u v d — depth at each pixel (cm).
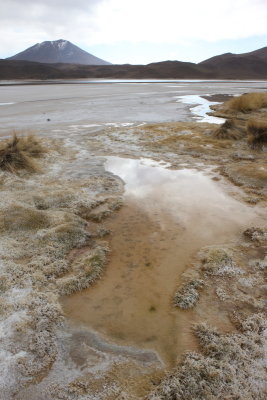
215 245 480
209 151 943
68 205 607
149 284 404
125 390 273
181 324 343
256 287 393
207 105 2039
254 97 1736
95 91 3250
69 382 282
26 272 415
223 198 641
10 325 338
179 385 275
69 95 2784
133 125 1386
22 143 933
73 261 449
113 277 418
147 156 927
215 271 420
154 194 667
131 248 480
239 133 1093
